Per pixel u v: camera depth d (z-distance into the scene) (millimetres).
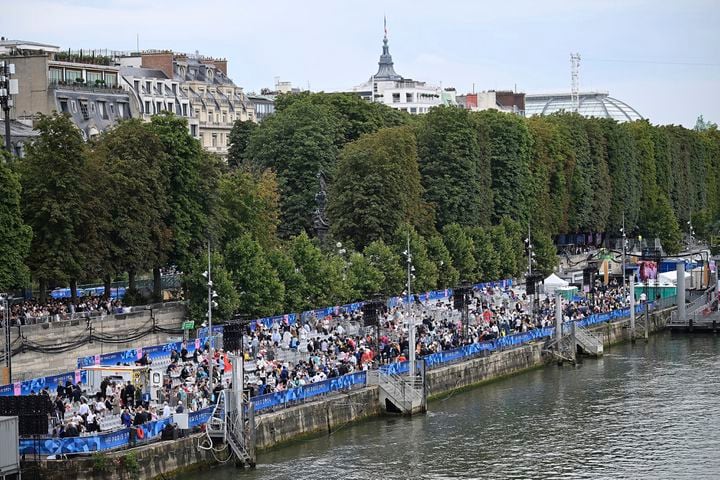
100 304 188625
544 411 190000
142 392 155875
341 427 174250
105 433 137000
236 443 151375
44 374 169750
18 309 176000
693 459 162500
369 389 181125
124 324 184000
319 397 171750
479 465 158500
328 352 184625
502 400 198250
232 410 151500
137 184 193750
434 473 153875
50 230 182625
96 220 187375
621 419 185000
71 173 183625
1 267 172000
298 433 165625
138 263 194000
